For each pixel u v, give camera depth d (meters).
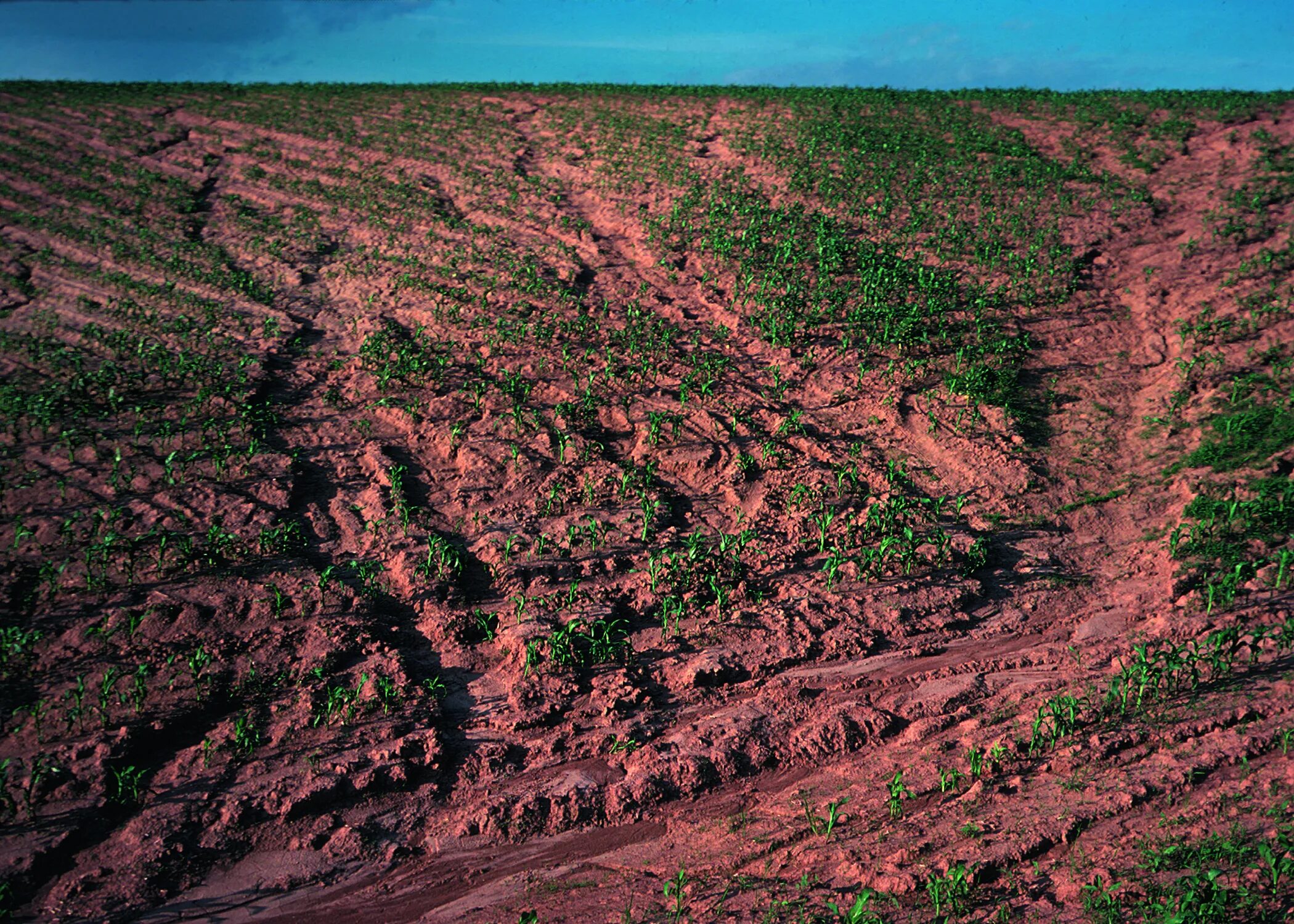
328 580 12.03
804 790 9.66
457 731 10.33
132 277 21.86
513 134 34.81
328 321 20.22
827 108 36.47
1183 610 12.12
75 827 8.68
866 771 9.83
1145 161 28.53
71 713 9.74
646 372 17.83
